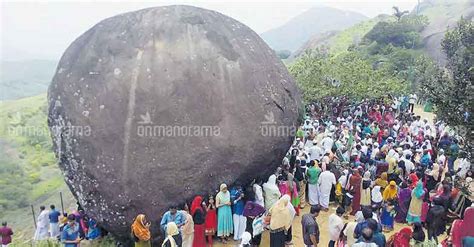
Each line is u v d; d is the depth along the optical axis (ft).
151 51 36.17
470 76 38.70
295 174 42.34
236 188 35.73
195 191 34.71
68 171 36.55
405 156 46.03
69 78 36.81
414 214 38.22
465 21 109.50
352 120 74.08
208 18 40.06
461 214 35.81
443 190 35.76
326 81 85.05
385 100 90.22
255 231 33.30
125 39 37.17
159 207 34.12
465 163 46.73
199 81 35.68
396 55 158.10
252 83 37.63
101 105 34.76
